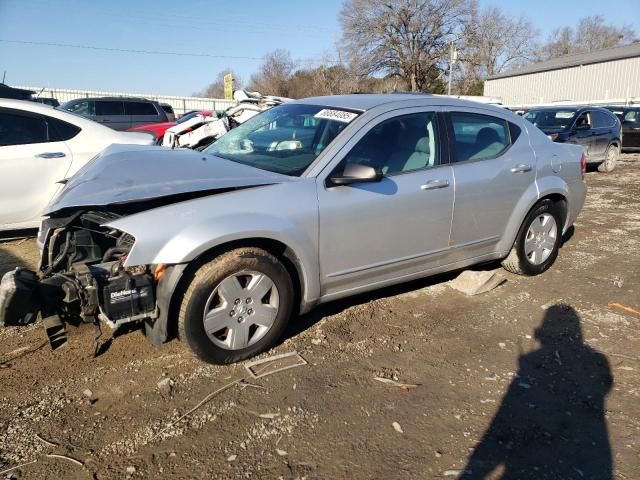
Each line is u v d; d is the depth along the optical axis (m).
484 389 3.25
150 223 3.04
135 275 3.12
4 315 3.02
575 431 2.87
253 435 2.76
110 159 3.77
